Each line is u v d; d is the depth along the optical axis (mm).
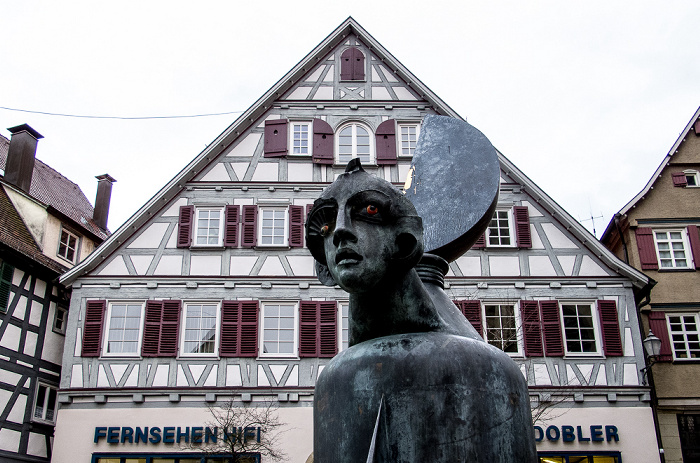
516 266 16484
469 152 2240
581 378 15500
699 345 17016
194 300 15938
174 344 15430
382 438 1451
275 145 17625
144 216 16609
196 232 16703
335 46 18938
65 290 17828
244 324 15648
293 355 15484
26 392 16281
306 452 14680
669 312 17297
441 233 2098
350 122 18219
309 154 17641
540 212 16938
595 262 16500
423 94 18266
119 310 15844
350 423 1509
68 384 15094
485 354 1545
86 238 20672
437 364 1486
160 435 14688
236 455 14117
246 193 17188
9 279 16406
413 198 2258
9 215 17656
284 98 18266
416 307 1627
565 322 16109
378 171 17734
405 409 1461
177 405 14953
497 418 1493
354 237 1545
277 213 17078
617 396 15336
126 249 16297
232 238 16547
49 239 18719
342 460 1504
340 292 16078
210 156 17359
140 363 15297
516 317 16078
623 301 16172
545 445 14992
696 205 18344
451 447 1433
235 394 15016
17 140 19328
